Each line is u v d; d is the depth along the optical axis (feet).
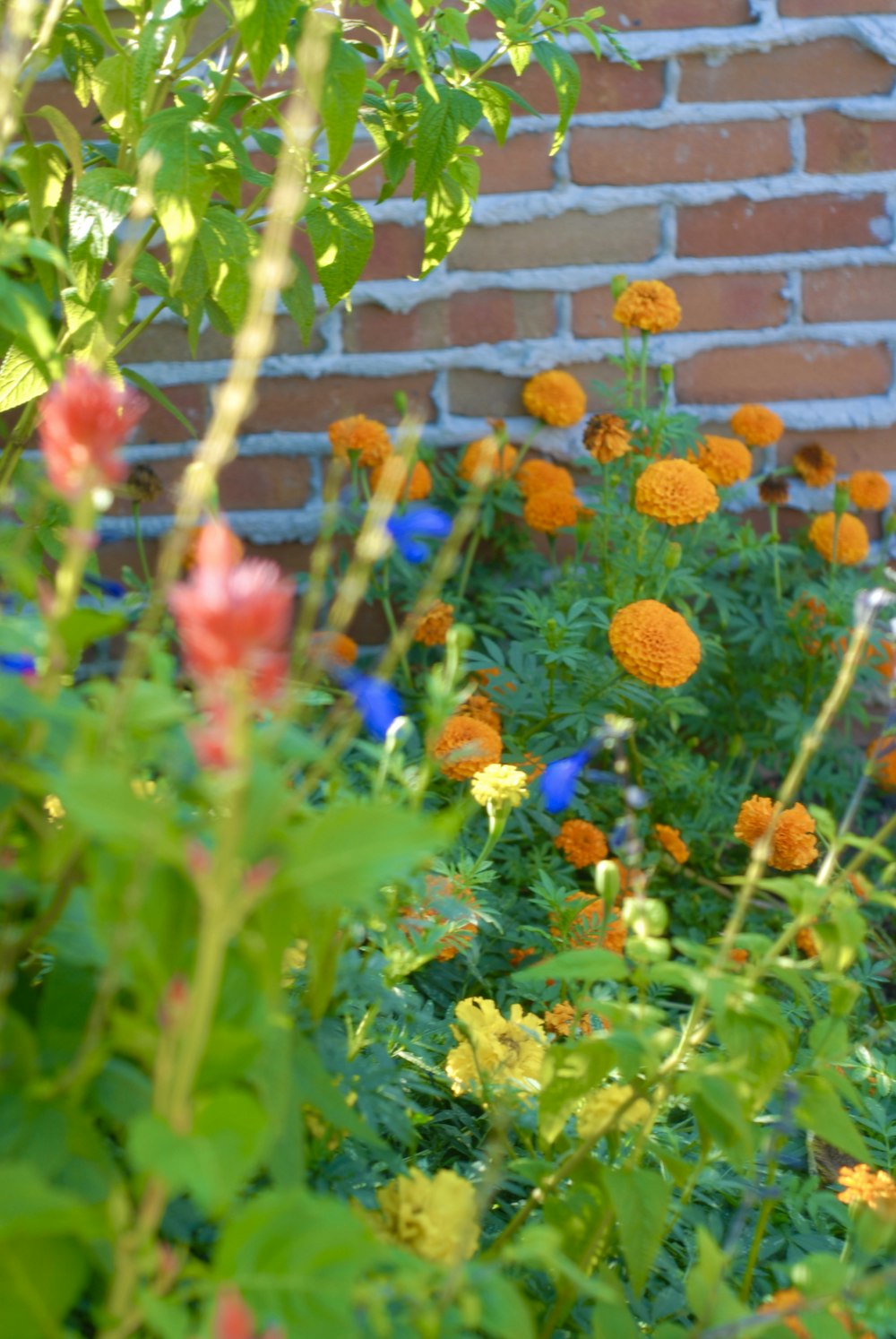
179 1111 1.41
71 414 1.59
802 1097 2.43
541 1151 2.78
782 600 6.10
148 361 5.86
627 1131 2.81
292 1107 1.98
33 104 5.48
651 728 5.81
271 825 1.51
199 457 1.68
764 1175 3.14
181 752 1.78
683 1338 2.12
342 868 1.46
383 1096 2.51
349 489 5.91
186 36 3.66
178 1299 1.51
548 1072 2.42
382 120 4.28
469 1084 3.04
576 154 5.96
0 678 1.65
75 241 3.42
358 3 3.48
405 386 6.12
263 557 6.18
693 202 6.07
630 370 5.82
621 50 4.48
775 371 6.33
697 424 6.14
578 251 6.08
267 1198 1.54
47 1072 1.74
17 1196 1.37
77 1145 1.61
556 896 3.63
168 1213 2.03
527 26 4.21
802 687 6.09
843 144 6.05
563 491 5.92
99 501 1.69
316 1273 1.51
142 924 1.53
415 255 5.95
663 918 2.38
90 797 1.39
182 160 3.33
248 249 3.51
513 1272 2.53
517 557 5.98
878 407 6.39
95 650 5.93
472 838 4.37
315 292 5.93
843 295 6.25
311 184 3.88
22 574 1.88
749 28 5.87
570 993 3.55
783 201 6.11
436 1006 3.94
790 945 4.19
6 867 1.75
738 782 6.15
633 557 5.47
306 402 6.06
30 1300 1.51
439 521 2.98
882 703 6.30
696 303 6.21
